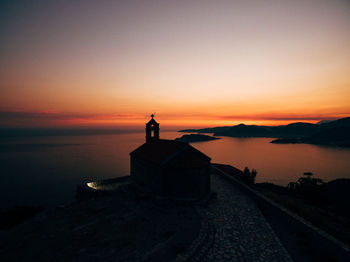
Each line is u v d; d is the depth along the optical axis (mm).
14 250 11781
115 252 11281
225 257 10836
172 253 10922
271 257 10781
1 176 110250
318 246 10969
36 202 69438
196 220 15258
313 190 23188
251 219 15453
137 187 23547
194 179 19094
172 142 23359
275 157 180375
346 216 18562
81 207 19031
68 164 147000
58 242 12594
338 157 187375
